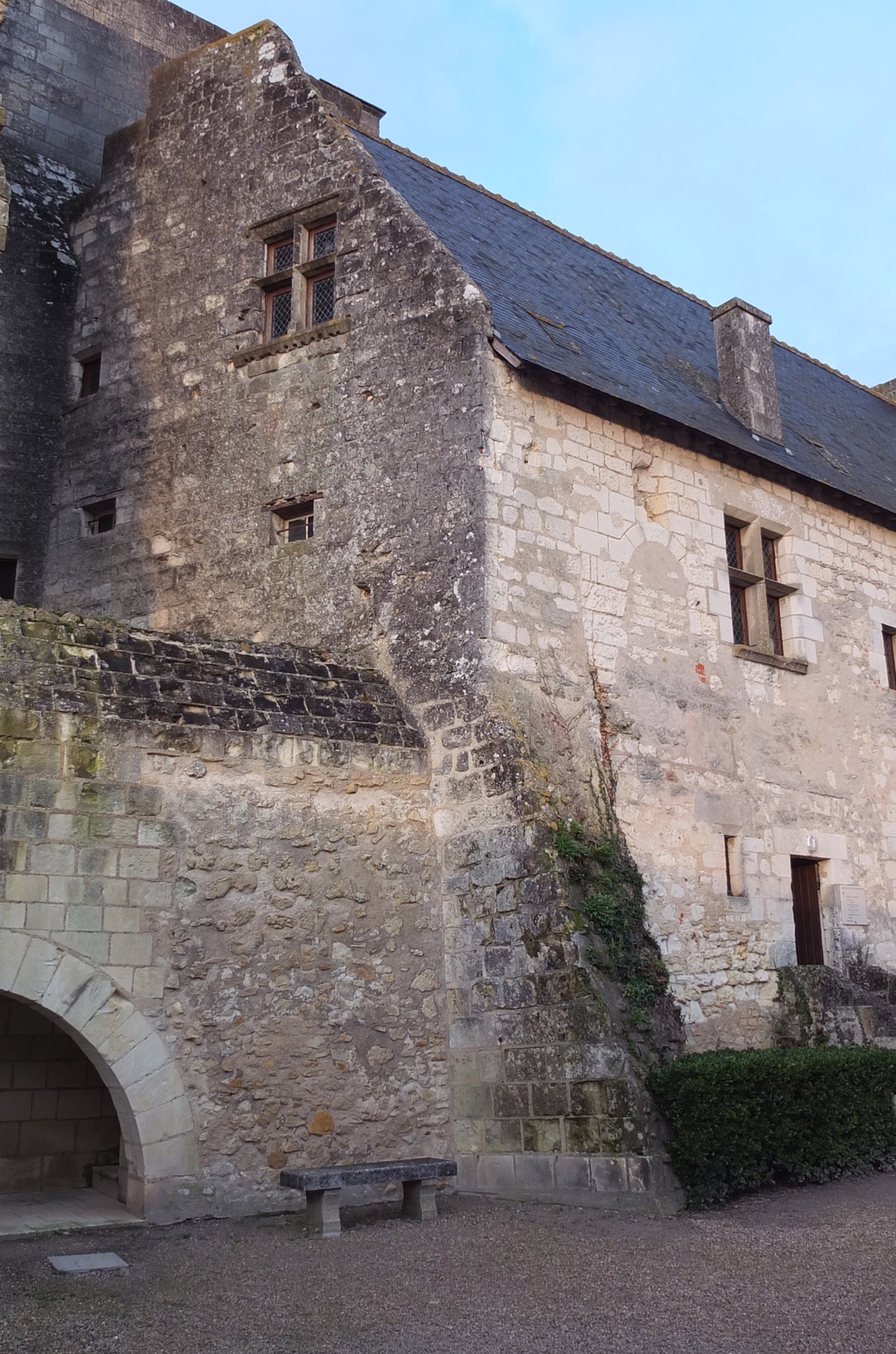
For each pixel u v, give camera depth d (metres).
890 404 19.89
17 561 13.91
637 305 15.11
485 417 10.69
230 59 13.68
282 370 12.34
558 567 10.95
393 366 11.44
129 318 13.90
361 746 9.94
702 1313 5.96
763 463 13.03
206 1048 8.59
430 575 10.72
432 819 10.26
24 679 8.45
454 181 14.45
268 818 9.26
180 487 12.91
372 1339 5.62
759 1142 8.92
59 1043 9.58
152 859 8.61
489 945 9.68
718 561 12.50
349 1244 7.49
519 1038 9.30
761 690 12.60
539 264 13.90
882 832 13.52
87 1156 9.52
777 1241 7.39
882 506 14.35
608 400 11.53
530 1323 5.85
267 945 9.05
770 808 12.29
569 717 10.62
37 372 14.28
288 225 12.66
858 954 12.74
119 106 16.61
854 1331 5.66
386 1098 9.40
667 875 11.04
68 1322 5.89
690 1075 8.62
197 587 12.46
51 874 8.13
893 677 14.61
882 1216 8.05
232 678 9.66
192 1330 5.76
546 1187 8.88
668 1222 8.00
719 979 11.20
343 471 11.60
